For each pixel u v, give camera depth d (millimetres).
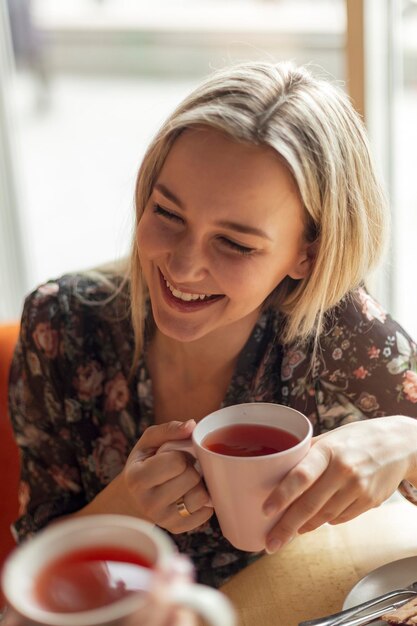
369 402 1085
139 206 957
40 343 1108
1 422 1191
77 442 1110
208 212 825
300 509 758
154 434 802
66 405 1108
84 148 5418
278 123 844
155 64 7055
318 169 879
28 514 1086
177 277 852
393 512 1010
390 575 838
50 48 6574
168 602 428
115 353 1092
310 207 886
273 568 905
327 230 924
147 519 855
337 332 1071
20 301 2428
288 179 846
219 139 826
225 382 1084
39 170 5098
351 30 1488
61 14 6957
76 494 1130
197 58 7000
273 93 879
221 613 428
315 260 957
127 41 7016
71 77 6934
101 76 6980
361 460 803
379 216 1011
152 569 460
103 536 483
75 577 460
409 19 1572
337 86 972
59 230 4293
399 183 1720
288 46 5617
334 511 795
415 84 1925
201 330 917
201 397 1092
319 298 991
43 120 5980
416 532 964
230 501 729
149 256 887
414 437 869
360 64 1502
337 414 1100
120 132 5684
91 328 1100
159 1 7211
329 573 893
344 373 1078
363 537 957
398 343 1080
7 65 2188
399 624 738
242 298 879
